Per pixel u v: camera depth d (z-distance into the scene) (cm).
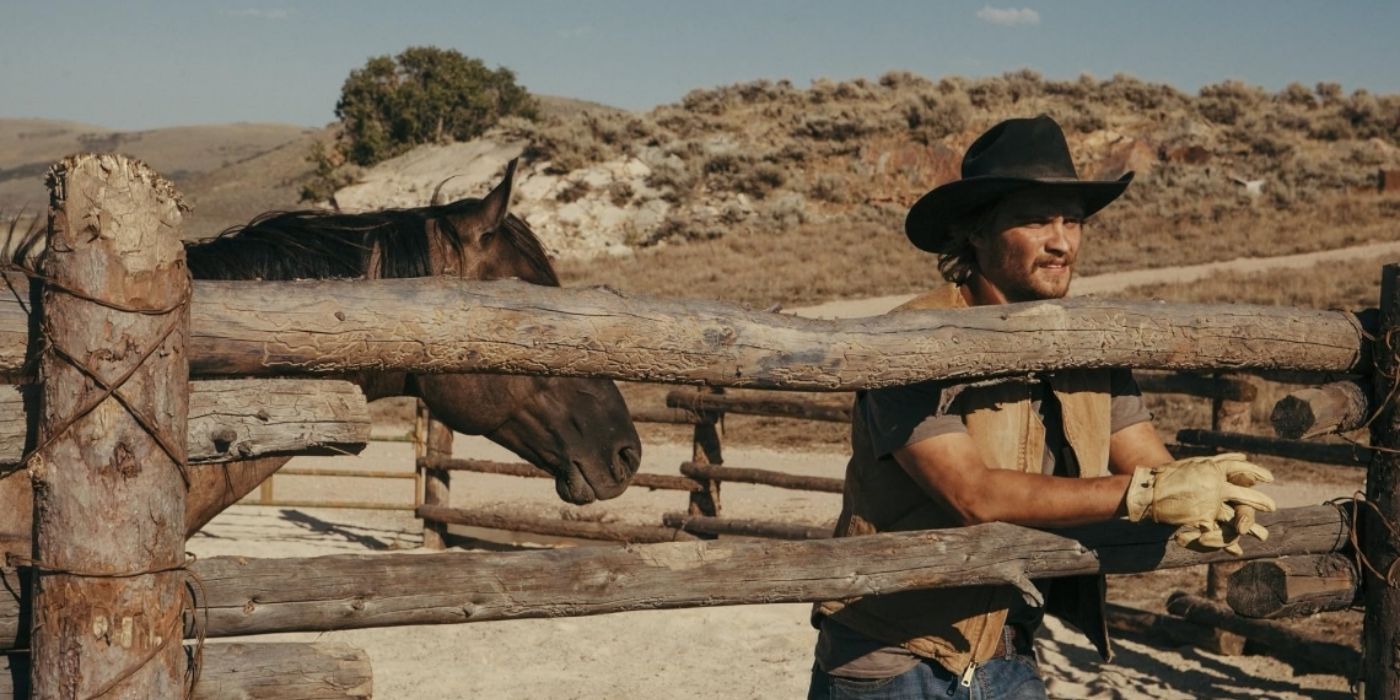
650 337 236
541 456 361
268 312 206
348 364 214
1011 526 275
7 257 237
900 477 282
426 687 597
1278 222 3269
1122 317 277
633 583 244
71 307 188
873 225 3725
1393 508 334
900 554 263
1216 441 692
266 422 209
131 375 190
